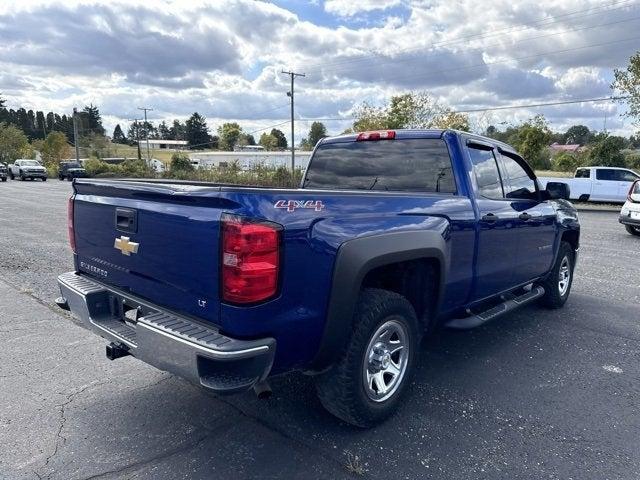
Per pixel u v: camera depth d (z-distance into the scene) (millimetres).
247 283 2420
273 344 2533
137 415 3324
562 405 3529
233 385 2420
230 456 2867
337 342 2828
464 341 4828
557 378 3986
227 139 125062
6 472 2711
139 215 2936
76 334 4820
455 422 3271
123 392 3648
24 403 3475
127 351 3064
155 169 52938
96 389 3693
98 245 3373
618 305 6145
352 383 2961
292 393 3648
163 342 2570
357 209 2945
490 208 4164
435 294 3607
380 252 2943
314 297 2684
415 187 4172
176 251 2688
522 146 41375
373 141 4449
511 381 3922
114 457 2857
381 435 3102
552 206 5496
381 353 3148
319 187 4785
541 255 5258
